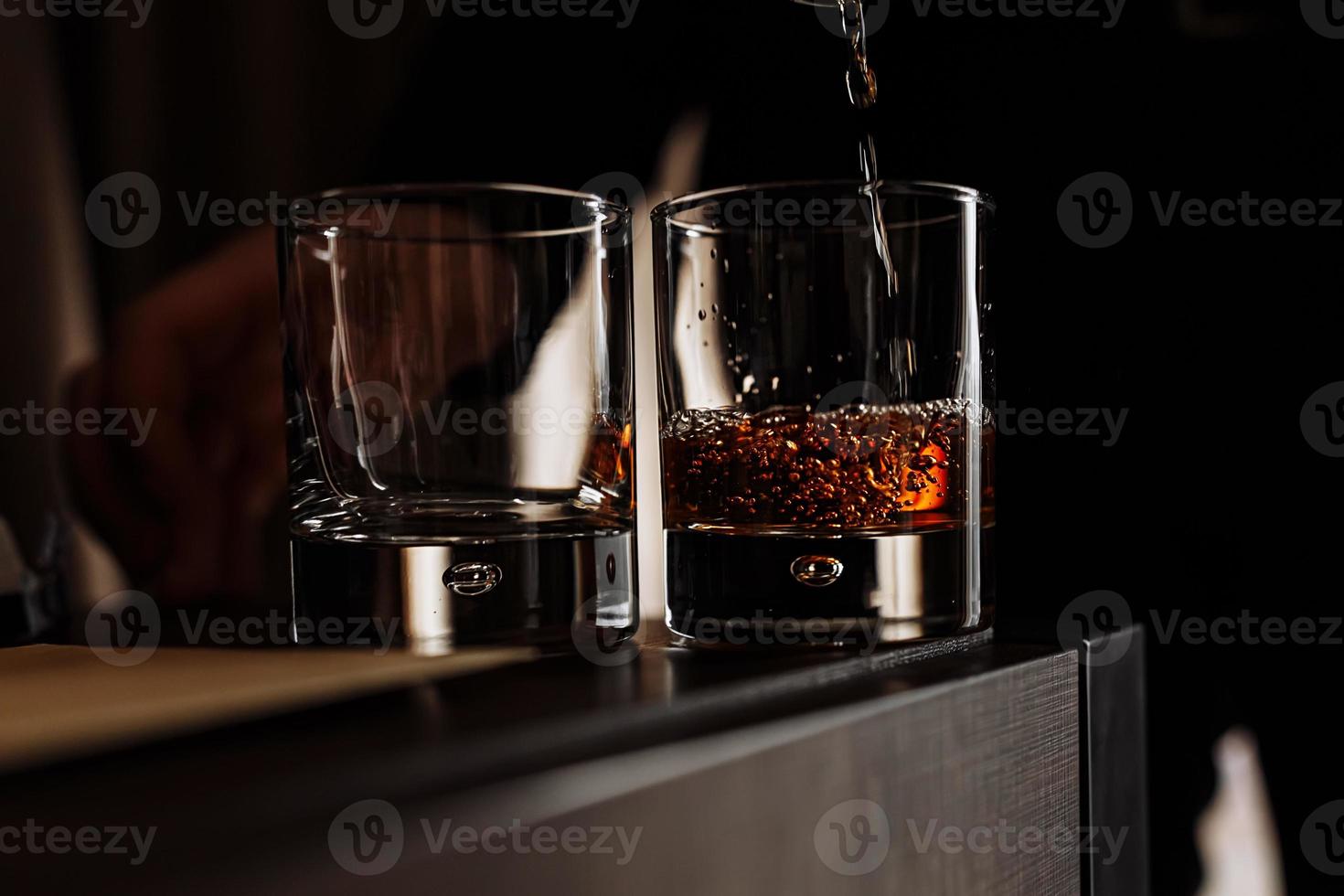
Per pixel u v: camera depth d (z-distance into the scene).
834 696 0.55
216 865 0.46
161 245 0.69
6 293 0.66
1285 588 0.81
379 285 0.55
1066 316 0.79
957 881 0.57
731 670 0.55
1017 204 0.80
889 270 0.57
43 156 0.66
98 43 0.67
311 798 0.47
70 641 0.59
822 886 0.53
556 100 0.78
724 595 0.57
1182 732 0.80
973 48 0.80
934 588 0.57
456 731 0.50
